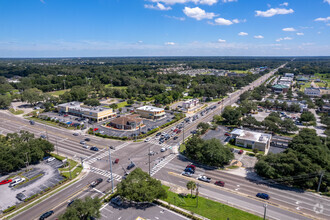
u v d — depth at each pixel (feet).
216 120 474.90
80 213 162.91
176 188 228.63
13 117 503.61
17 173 260.42
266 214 188.55
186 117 514.27
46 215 184.75
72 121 469.57
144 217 183.83
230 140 354.74
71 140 364.99
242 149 331.98
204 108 617.21
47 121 472.03
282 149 335.47
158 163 286.46
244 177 251.19
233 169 270.26
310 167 229.25
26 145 279.69
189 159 298.76
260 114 546.26
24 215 188.44
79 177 250.98
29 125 446.19
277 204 202.49
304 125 453.58
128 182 197.88
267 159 250.57
